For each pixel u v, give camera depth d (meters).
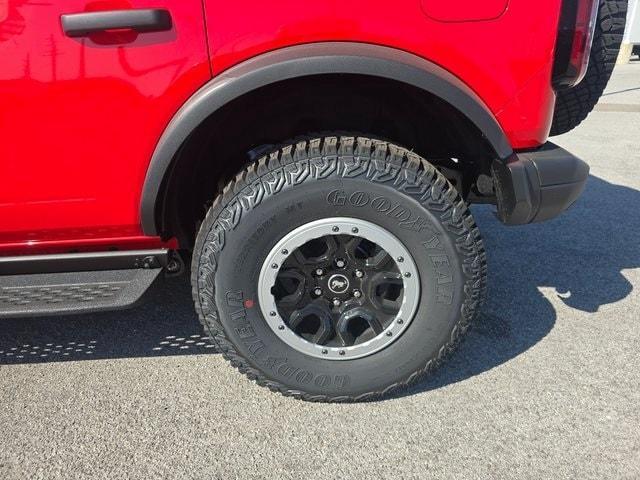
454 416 1.94
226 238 1.78
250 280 1.83
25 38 1.60
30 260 1.94
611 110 7.81
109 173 1.79
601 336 2.41
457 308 1.88
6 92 1.65
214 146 2.11
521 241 3.40
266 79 1.65
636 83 10.99
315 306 1.93
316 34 1.68
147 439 1.87
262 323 1.90
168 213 1.97
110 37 1.62
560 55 1.77
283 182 1.73
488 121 1.77
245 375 2.12
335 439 1.85
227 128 2.07
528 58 1.75
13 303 1.84
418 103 1.99
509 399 2.02
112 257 1.96
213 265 1.81
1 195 1.79
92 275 1.97
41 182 1.79
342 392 1.97
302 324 2.08
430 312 1.88
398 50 1.71
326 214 1.77
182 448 1.83
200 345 2.41
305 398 2.00
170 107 1.71
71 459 1.79
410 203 1.75
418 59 1.71
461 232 1.79
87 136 1.72
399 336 1.93
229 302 1.85
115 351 2.38
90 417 1.98
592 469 1.71
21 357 2.35
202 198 2.20
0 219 1.85
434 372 2.17
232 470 1.74
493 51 1.73
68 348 2.41
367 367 1.95
